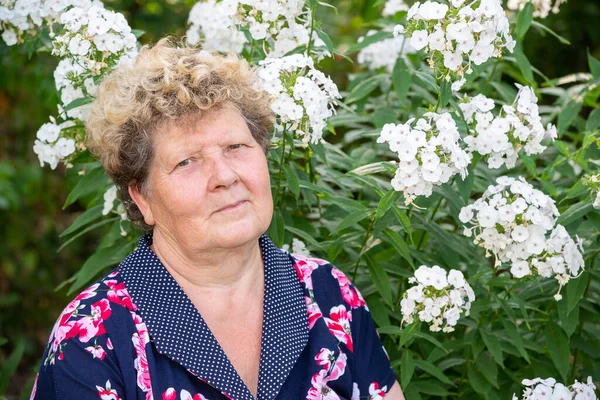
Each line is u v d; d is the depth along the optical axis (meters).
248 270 1.86
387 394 2.02
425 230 2.42
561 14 5.29
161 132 1.74
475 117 2.17
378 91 3.64
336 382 1.91
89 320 1.72
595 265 2.33
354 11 5.44
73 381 1.68
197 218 1.74
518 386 2.49
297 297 1.93
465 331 2.60
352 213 2.20
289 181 2.30
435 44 1.99
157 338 1.74
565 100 2.97
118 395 1.70
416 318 2.07
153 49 1.88
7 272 4.66
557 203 2.60
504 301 2.24
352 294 2.02
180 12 4.54
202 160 1.75
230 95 1.77
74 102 2.32
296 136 2.25
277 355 1.82
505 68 3.06
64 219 4.98
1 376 2.86
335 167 2.96
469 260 2.56
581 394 1.95
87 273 2.52
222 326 1.84
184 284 1.83
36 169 4.76
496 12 1.94
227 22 2.68
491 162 2.17
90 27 2.20
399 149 1.94
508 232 2.07
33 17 2.50
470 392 2.47
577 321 2.27
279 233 2.34
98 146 1.83
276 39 2.54
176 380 1.73
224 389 1.73
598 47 5.43
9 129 4.88
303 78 2.08
